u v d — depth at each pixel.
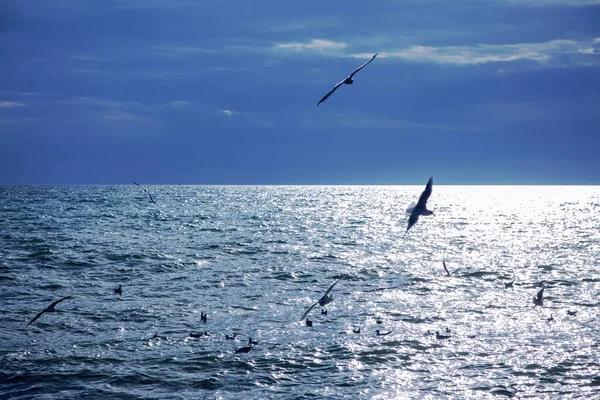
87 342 26.88
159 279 42.78
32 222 87.38
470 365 24.25
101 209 124.56
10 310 32.38
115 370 23.39
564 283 41.88
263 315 32.25
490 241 70.69
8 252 53.25
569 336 28.11
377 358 25.05
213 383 22.25
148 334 28.23
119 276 43.50
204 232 77.94
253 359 24.78
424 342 27.22
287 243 66.56
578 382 22.50
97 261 49.81
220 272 46.16
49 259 49.84
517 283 41.88
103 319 30.89
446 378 22.92
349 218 108.69
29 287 38.66
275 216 111.94
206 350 25.86
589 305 34.69
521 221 104.31
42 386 21.83
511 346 26.62
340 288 40.09
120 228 80.75
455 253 59.16
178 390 21.67
